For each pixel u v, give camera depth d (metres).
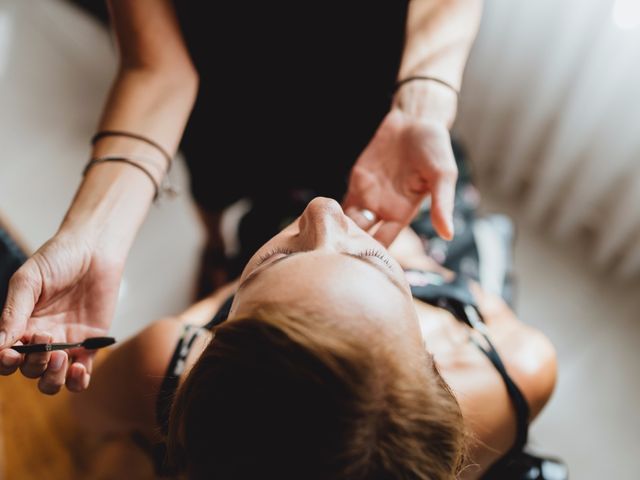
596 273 1.56
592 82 1.11
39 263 0.62
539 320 1.51
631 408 1.38
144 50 0.81
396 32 0.91
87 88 1.73
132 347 0.76
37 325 0.64
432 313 0.79
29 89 1.70
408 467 0.43
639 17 0.96
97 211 0.70
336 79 0.97
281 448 0.41
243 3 0.85
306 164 1.11
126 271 1.49
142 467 1.08
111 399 0.79
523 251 1.60
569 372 1.44
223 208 1.26
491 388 0.73
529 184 1.60
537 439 1.35
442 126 0.74
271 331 0.42
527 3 1.11
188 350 0.73
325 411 0.40
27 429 1.08
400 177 0.74
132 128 0.77
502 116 1.42
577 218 1.49
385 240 0.73
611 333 1.48
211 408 0.43
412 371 0.45
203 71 0.96
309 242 0.54
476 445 0.70
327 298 0.46
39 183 1.60
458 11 0.84
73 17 1.70
